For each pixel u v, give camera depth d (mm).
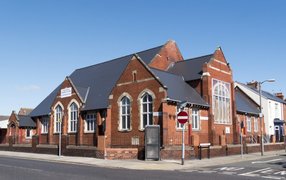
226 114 38750
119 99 33406
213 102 36375
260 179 16172
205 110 34906
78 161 26141
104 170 20047
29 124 49312
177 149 27766
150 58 41469
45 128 45000
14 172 17984
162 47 42438
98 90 40375
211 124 34969
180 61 42156
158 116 29562
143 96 31422
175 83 34531
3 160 27453
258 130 48469
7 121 56531
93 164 24156
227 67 40281
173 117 30062
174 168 21781
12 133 49781
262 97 52156
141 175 17406
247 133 45094
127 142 31906
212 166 23391
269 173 18812
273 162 26531
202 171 19984
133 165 23125
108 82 40875
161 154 27250
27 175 16688
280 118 56156
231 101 40125
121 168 21922
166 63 42438
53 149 35188
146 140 27203
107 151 28016
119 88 33656
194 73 37281
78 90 40656
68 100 40031
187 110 32031
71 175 16891
